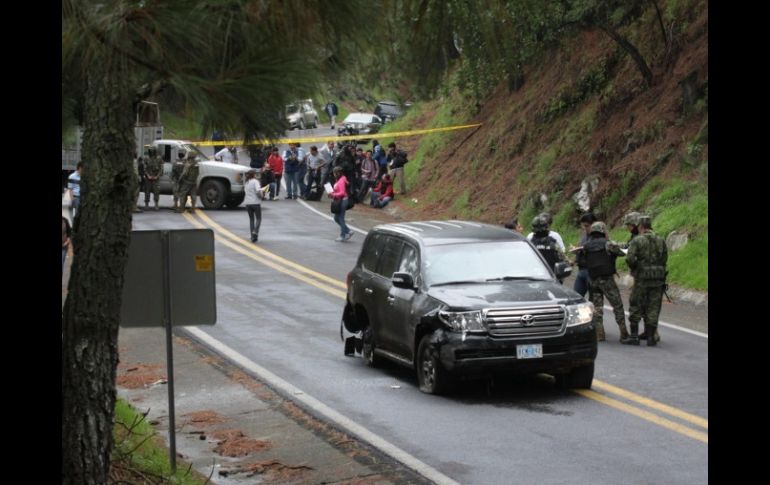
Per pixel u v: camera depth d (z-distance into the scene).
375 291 19.81
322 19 6.62
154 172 50.72
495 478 12.73
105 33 6.36
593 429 15.20
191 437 15.00
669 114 38.91
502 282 18.33
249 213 40.41
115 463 11.30
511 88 53.53
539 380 18.94
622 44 40.47
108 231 8.41
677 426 15.31
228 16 6.49
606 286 22.80
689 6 41.31
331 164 57.78
